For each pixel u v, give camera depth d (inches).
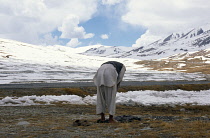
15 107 806.5
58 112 697.6
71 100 1059.9
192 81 2815.0
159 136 307.4
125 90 1573.6
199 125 364.2
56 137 322.3
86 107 901.2
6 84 1752.0
